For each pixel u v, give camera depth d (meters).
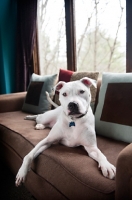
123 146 1.33
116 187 0.83
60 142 1.45
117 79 1.53
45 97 2.21
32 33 3.09
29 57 3.20
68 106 1.21
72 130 1.32
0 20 3.20
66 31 2.71
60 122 1.37
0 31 3.23
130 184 0.78
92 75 1.86
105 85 1.60
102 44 2.38
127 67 2.06
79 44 2.67
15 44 3.45
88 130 1.29
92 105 1.76
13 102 2.50
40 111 2.19
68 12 2.62
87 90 1.33
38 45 3.34
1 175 1.81
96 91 1.79
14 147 1.55
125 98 1.42
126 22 2.00
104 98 1.57
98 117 1.58
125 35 2.12
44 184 1.20
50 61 3.20
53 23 3.00
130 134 1.35
